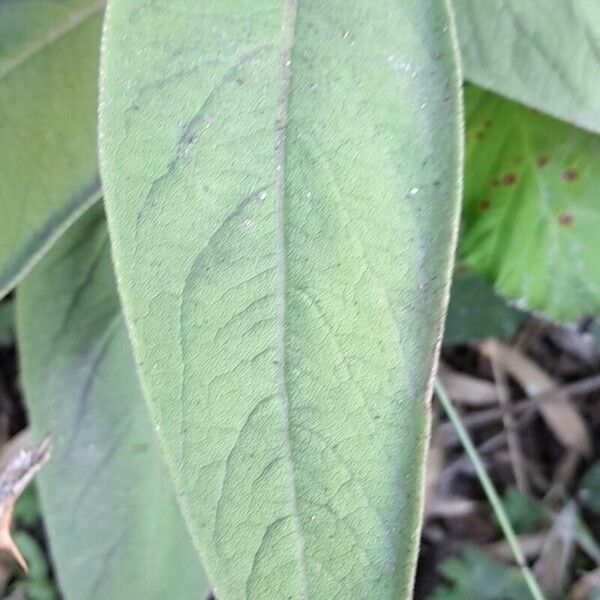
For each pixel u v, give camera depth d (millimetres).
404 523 132
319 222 135
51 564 328
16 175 194
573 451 373
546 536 357
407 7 141
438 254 134
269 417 132
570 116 194
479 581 342
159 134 130
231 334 131
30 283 226
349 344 134
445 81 138
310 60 139
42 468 234
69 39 203
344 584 132
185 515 127
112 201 126
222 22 137
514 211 258
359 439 133
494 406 375
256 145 135
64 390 233
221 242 131
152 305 126
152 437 239
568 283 260
